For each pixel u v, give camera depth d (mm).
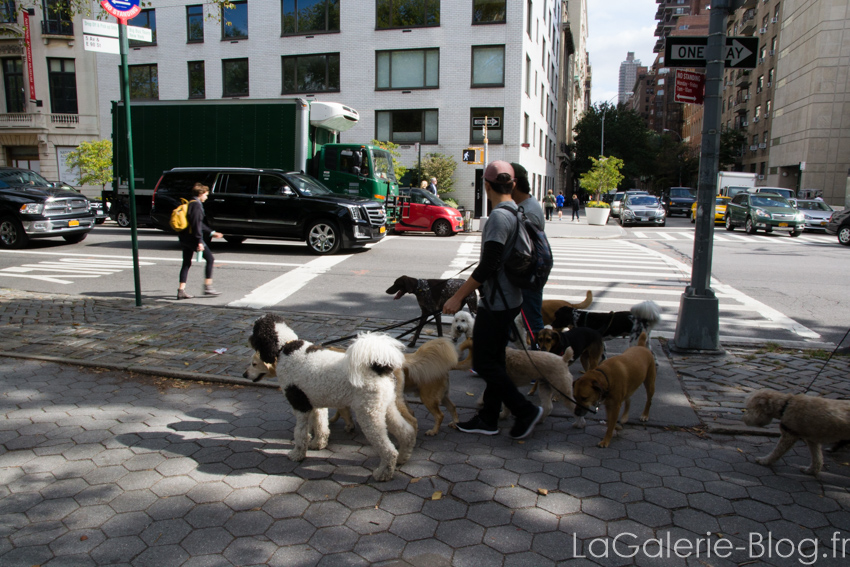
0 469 3664
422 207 19531
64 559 2795
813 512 3279
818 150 38562
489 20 27594
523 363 4445
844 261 14000
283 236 13953
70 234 15055
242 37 30500
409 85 28906
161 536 2988
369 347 3410
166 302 8531
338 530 3057
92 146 25359
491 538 2996
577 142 57062
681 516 3225
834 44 37281
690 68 6195
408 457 3846
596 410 4543
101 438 4133
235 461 3834
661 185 79562
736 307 8828
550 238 20906
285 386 3785
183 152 16641
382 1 28562
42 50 32656
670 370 5738
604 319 5801
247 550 2879
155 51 31812
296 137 15875
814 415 3518
